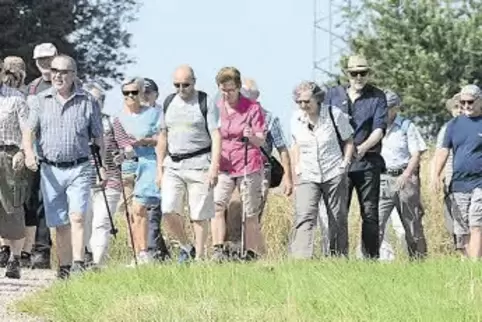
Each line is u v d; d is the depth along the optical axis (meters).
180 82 38.38
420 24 115.81
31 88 41.47
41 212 43.16
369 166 39.62
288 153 42.19
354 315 25.47
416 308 25.62
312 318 25.61
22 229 37.91
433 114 115.50
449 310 25.41
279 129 42.12
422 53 114.31
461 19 115.56
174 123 38.72
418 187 45.00
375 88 40.03
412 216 45.06
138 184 42.31
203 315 26.16
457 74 115.44
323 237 42.38
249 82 42.09
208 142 38.84
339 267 32.56
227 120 40.12
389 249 45.53
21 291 34.44
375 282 29.52
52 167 35.47
